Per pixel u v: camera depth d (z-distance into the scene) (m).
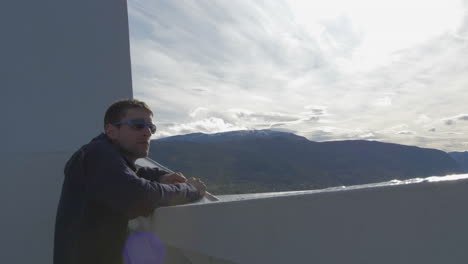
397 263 0.56
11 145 2.19
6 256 2.06
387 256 0.57
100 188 1.15
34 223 2.13
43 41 2.34
